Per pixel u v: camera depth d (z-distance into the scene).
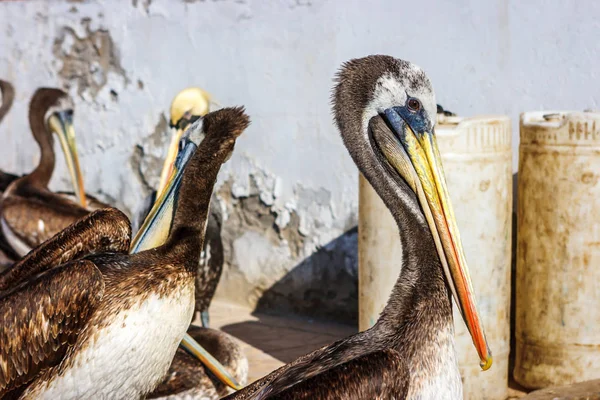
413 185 3.64
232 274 8.09
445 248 3.54
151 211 4.49
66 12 9.54
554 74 6.41
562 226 5.47
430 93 3.66
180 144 4.54
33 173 8.15
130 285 3.97
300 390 3.14
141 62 8.87
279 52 7.74
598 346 5.50
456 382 3.47
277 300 7.83
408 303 3.53
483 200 5.29
